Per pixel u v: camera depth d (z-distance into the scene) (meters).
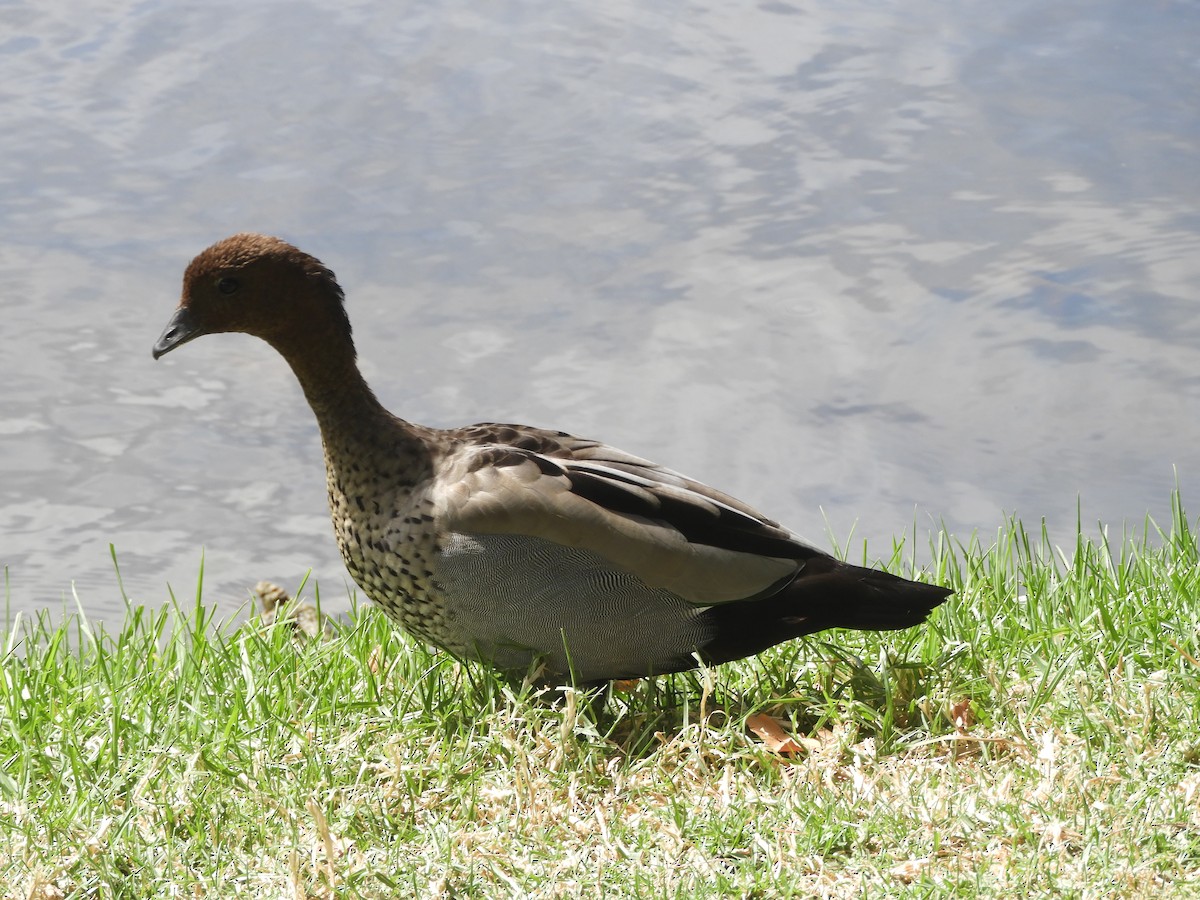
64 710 6.95
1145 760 6.27
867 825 5.92
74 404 14.26
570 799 6.29
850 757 6.68
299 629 8.50
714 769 6.66
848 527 12.70
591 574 7.00
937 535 11.55
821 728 6.99
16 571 11.95
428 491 7.11
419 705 7.16
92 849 5.91
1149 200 17.02
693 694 7.27
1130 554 9.19
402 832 6.09
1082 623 7.65
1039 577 8.68
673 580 6.99
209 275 7.38
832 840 5.89
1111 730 6.49
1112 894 5.41
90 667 7.73
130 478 13.17
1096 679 7.08
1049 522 12.62
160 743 6.70
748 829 6.02
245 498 13.10
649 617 7.07
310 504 13.05
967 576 9.31
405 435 7.30
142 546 12.36
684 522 7.12
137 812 6.18
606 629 7.07
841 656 7.36
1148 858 5.59
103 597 11.68
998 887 5.51
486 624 7.12
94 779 6.46
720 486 13.19
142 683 7.30
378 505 7.20
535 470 7.09
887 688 6.92
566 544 6.97
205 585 11.91
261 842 6.07
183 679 7.21
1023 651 7.47
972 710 6.94
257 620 8.29
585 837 6.07
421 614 7.25
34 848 5.94
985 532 12.53
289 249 7.38
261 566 12.16
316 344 7.30
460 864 5.85
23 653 9.83
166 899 5.72
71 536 12.45
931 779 6.36
